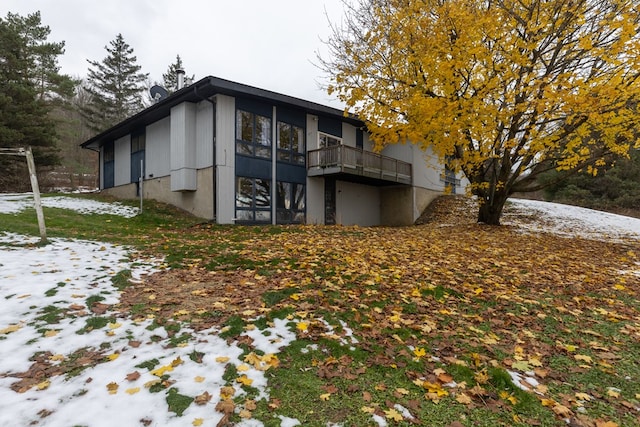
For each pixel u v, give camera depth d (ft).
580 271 21.30
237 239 29.43
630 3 25.17
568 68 28.76
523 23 26.96
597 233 43.06
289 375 9.39
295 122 51.06
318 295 14.90
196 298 14.33
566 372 10.34
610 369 10.51
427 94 31.73
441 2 31.12
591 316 14.47
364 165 52.44
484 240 31.99
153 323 11.86
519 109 26.40
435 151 34.86
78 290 14.21
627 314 14.76
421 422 7.98
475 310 14.61
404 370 9.95
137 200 54.19
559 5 26.25
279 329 11.78
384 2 33.96
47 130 72.38
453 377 9.74
